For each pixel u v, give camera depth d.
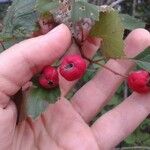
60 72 0.13
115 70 0.16
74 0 0.13
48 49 0.13
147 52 0.14
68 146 0.16
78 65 0.13
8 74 0.13
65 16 0.13
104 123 0.16
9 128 0.14
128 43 0.16
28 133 0.15
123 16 0.15
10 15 0.15
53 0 0.13
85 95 0.16
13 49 0.13
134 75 0.15
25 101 0.14
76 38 0.14
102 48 0.14
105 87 0.16
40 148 0.15
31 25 0.14
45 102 0.13
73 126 0.16
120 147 0.29
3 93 0.13
